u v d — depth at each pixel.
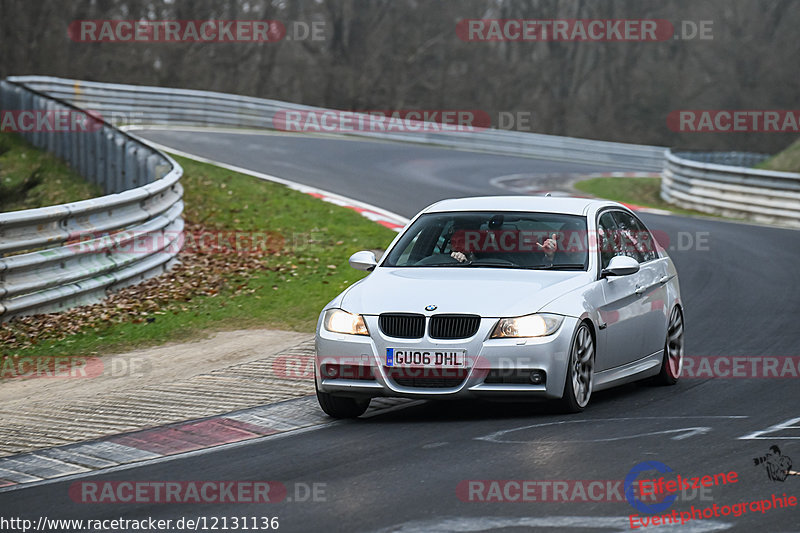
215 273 54.53
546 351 27.44
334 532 18.52
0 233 42.41
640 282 32.84
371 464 23.55
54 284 44.69
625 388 34.03
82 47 194.12
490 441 25.41
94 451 25.94
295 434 27.30
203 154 105.06
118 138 76.31
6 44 187.00
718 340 41.44
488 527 18.48
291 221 70.62
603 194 114.62
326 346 28.44
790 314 46.56
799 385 32.81
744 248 69.56
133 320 44.66
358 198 83.75
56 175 83.69
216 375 35.12
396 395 27.83
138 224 54.69
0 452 26.19
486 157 146.25
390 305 28.28
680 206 108.31
